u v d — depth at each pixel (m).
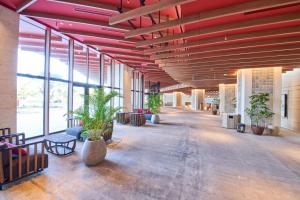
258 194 2.76
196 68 9.50
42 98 6.02
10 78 4.71
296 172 3.61
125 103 12.05
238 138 6.81
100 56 9.45
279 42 5.12
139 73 15.59
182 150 5.01
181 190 2.82
